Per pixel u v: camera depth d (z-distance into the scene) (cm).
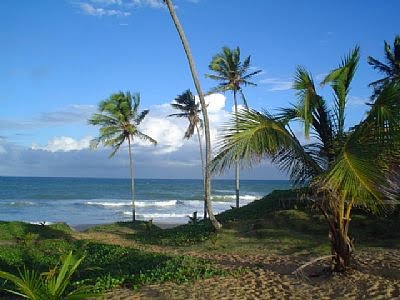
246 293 948
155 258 1401
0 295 1041
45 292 519
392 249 1420
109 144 3603
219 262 1384
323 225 1781
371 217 1741
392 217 1700
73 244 1870
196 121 3906
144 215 4922
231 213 2684
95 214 5006
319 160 1003
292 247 1602
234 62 3372
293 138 991
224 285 1019
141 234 2508
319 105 1005
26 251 1642
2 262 1433
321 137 1010
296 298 895
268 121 941
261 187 11400
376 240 1576
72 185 11225
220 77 3384
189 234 2130
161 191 9312
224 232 2008
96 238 2339
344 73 990
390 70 3428
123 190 9438
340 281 986
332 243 1038
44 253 1650
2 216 4734
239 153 893
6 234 2206
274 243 1698
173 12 1981
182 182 14925
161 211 5397
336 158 891
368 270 1076
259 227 1945
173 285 1021
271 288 984
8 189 9131
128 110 3584
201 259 1412
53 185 11062
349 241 1033
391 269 1087
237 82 3409
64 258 650
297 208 2078
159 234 2380
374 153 842
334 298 878
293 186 1010
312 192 996
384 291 899
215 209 5756
